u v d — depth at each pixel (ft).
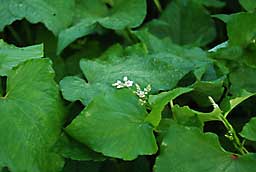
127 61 2.01
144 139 1.66
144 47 2.19
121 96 1.73
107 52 2.25
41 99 1.76
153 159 1.97
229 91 1.98
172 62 2.03
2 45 1.92
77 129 1.69
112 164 1.94
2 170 1.76
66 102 1.85
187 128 1.67
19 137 1.69
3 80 1.95
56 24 2.29
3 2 2.29
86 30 2.29
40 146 1.71
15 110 1.72
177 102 2.03
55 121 1.76
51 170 1.71
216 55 2.04
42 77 1.79
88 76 1.93
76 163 1.89
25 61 1.78
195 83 1.89
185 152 1.65
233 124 2.04
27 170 1.68
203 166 1.63
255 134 1.67
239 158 1.64
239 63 2.03
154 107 1.67
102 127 1.67
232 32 2.07
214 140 1.66
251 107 2.07
